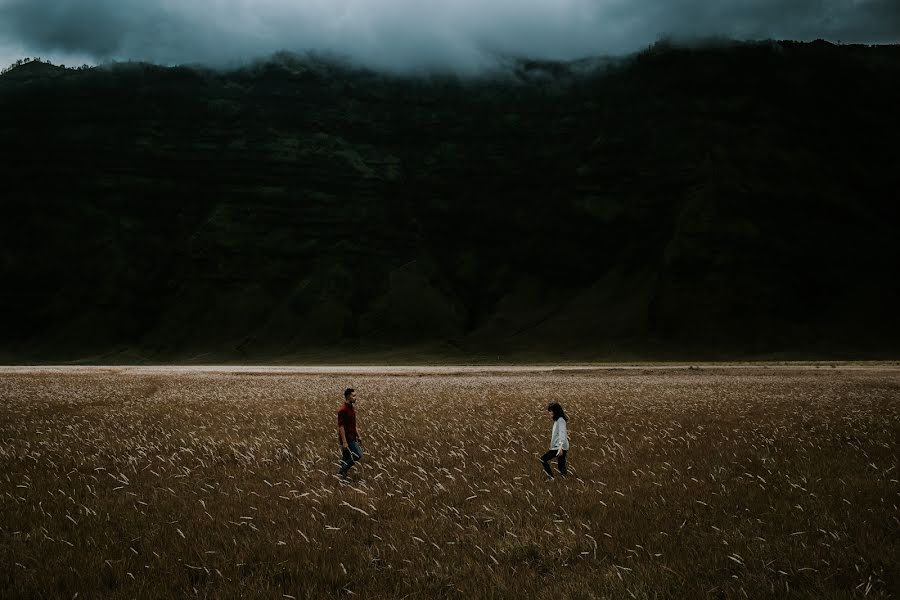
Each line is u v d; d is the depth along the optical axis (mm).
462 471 11266
